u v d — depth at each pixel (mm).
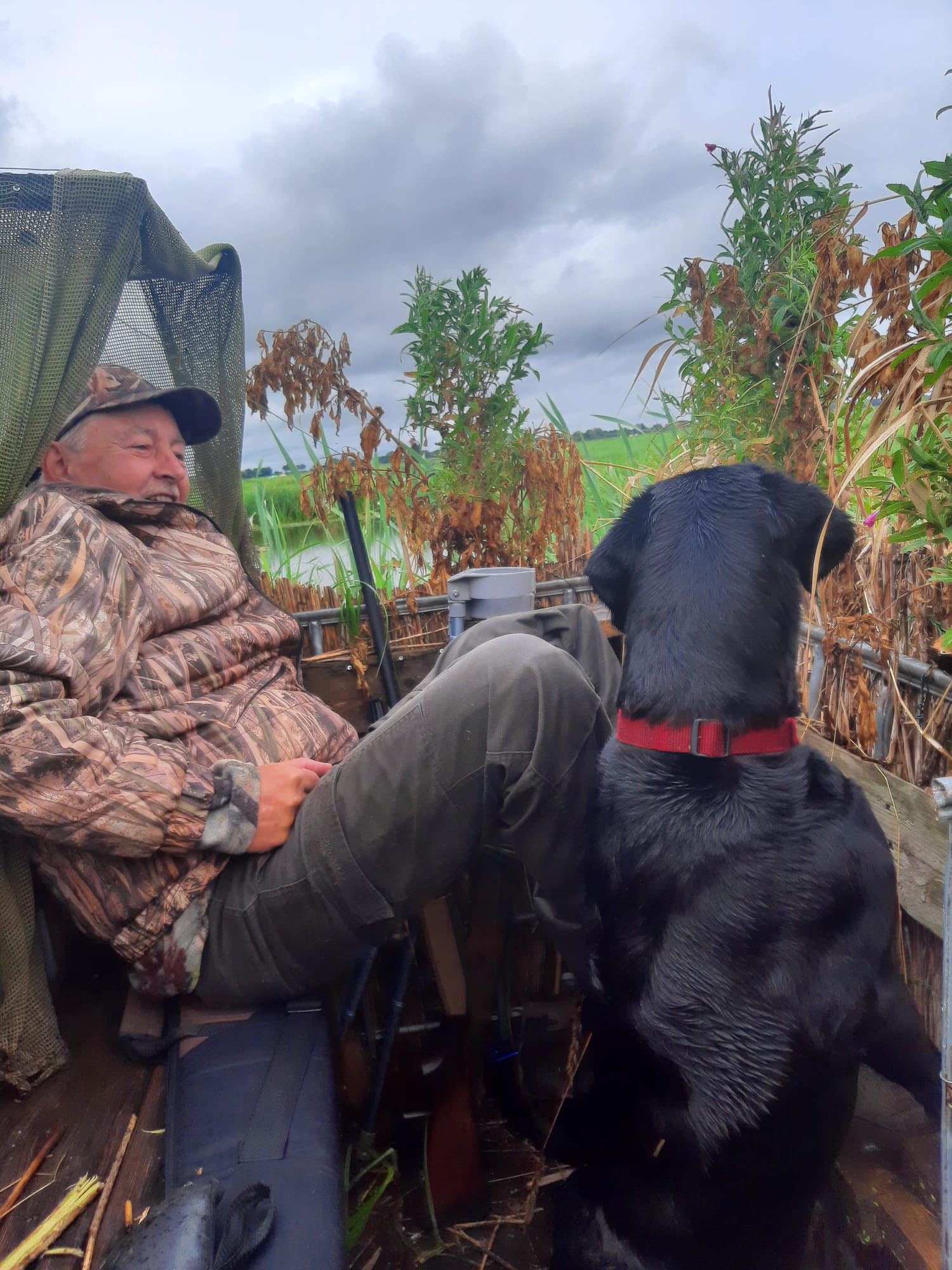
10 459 1523
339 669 2428
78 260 1569
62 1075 1484
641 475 2688
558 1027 2041
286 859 1449
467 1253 1645
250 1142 1206
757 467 1540
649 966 1258
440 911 1904
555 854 1490
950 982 856
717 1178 1208
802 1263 1285
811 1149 1226
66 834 1317
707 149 2252
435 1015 2008
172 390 1891
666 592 1406
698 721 1296
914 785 1479
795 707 1384
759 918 1200
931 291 1286
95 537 1519
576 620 1978
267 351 2326
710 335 2260
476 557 2623
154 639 1649
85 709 1407
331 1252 1049
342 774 1440
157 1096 1419
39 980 1489
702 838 1251
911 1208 1265
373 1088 1812
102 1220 1171
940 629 1484
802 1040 1177
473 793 1409
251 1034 1447
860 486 1521
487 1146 1891
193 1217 1001
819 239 2033
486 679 1396
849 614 1695
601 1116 1380
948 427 1349
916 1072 1318
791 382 2178
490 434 2582
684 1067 1218
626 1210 1297
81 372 1610
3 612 1365
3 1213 1198
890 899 1265
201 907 1479
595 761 1458
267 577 2502
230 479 2266
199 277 2088
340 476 2408
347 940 1471
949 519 1274
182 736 1579
